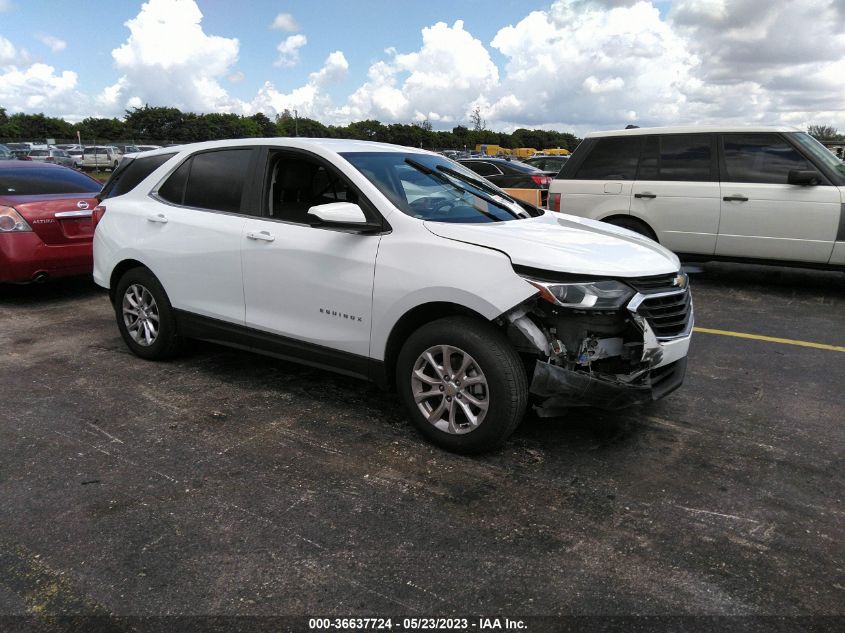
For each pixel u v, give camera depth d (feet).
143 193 16.24
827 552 8.79
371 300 11.84
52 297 23.95
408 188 12.84
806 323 20.29
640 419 13.08
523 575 8.29
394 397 14.15
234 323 14.26
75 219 22.36
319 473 10.80
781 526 9.39
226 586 8.05
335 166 12.81
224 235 14.08
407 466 11.05
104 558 8.55
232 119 391.86
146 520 9.41
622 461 11.31
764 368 16.17
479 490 10.29
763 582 8.17
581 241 11.58
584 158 26.84
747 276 27.94
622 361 10.97
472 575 8.28
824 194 22.25
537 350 10.37
